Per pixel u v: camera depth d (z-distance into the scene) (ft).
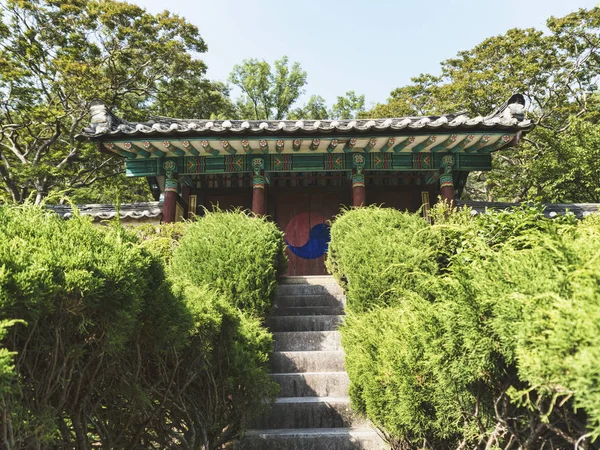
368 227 19.81
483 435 8.04
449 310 7.62
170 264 18.99
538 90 70.79
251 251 18.81
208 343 11.46
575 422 6.63
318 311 22.11
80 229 8.10
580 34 66.90
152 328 9.23
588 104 69.26
